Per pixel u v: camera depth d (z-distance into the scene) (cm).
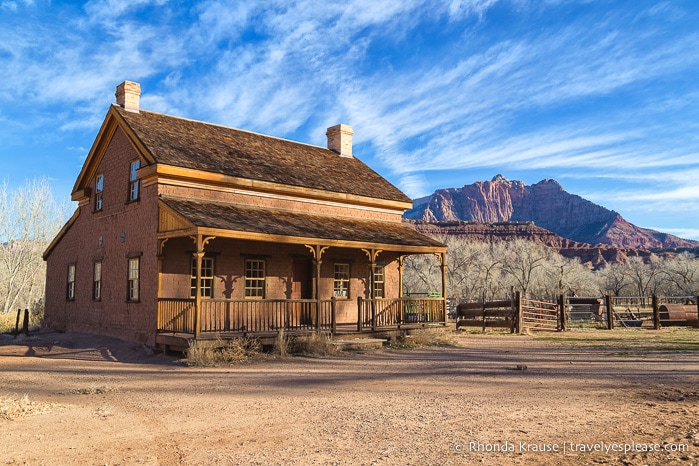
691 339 2342
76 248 2422
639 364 1474
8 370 1452
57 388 1154
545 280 7550
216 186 1989
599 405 911
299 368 1457
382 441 699
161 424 808
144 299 1870
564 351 1852
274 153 2453
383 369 1423
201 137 2220
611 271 9688
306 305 2269
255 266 2108
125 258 2011
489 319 2927
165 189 1855
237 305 1947
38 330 2562
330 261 2364
